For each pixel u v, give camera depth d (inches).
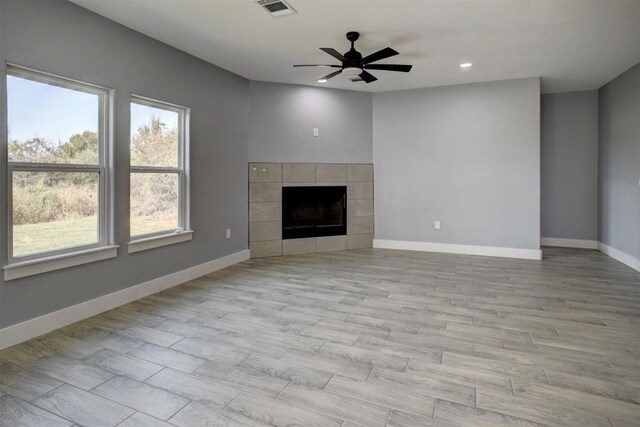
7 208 104.7
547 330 114.1
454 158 234.5
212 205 189.8
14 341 104.7
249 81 217.9
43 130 115.5
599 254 231.6
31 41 108.2
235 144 207.2
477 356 97.7
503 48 168.6
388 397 79.5
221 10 130.0
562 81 226.2
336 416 73.1
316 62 186.9
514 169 221.0
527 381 85.5
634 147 194.2
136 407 76.0
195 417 72.9
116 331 114.3
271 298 146.0
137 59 144.7
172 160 167.8
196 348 102.7
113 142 135.3
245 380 86.3
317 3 126.4
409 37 155.6
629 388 82.4
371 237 256.1
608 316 125.5
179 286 163.3
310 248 238.8
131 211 148.0
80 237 127.3
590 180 251.3
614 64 191.9
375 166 254.4
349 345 104.4
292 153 231.6
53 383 84.8
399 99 246.2
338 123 243.9
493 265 201.8
